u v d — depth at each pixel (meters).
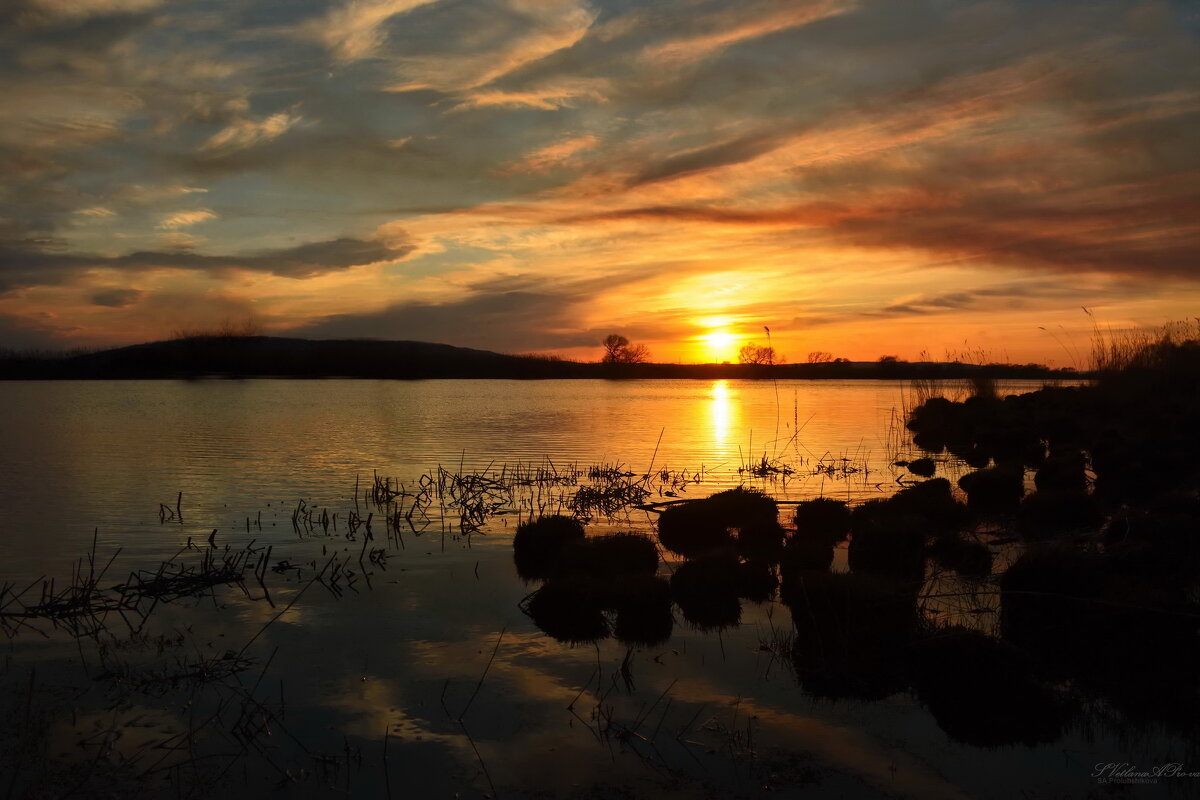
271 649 7.68
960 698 6.71
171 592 9.44
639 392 62.59
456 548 11.82
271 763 5.62
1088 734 6.14
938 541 11.84
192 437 26.73
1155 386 23.70
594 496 15.97
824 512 13.48
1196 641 7.71
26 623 8.38
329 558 11.16
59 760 5.64
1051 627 8.08
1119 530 11.10
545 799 5.21
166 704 6.50
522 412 39.53
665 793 5.29
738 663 7.49
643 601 8.84
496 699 6.64
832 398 52.34
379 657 7.50
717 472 19.47
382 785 5.36
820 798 5.25
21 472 18.84
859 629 7.85
